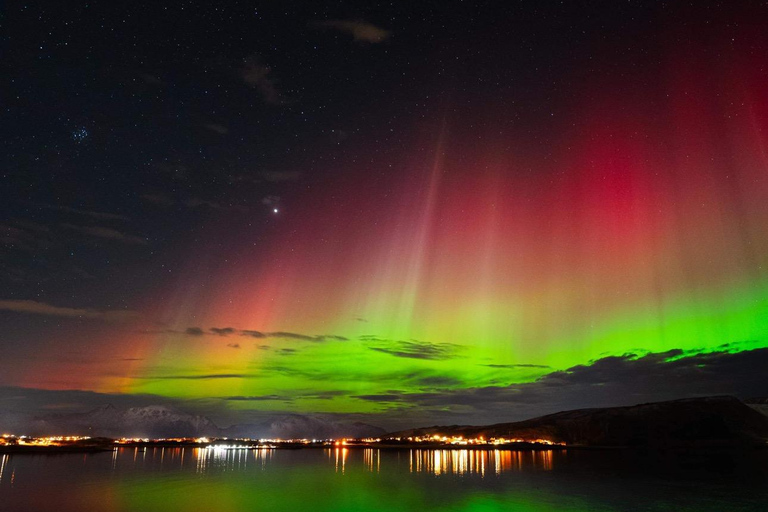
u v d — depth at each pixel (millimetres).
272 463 113938
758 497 59844
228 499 56844
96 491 62812
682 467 102188
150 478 78375
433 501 56625
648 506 53594
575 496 60719
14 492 61688
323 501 56062
